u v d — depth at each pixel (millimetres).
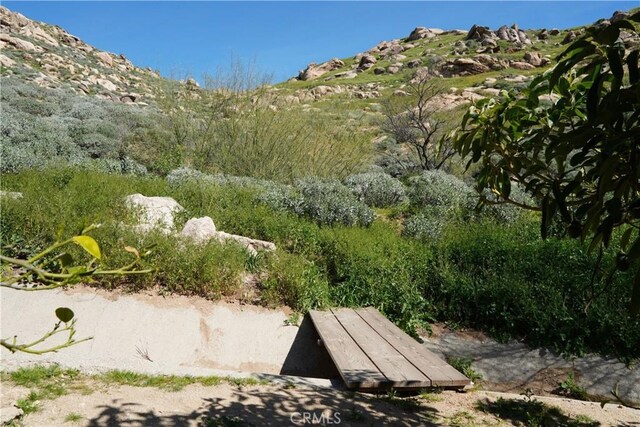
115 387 3250
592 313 4941
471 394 3891
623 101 1255
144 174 10875
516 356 4797
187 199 8469
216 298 5242
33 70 27969
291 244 6969
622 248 1545
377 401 3461
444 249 6613
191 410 3000
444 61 43344
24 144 11281
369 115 20078
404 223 8453
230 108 13133
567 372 4555
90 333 4488
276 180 12008
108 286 5008
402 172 16453
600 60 1357
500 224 7934
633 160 1289
